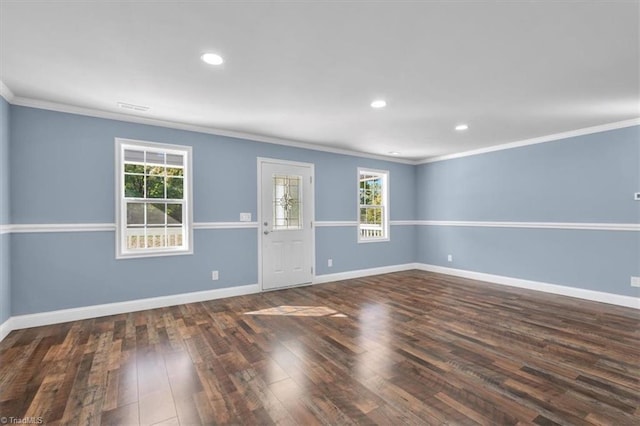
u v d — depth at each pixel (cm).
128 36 211
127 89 299
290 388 210
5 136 303
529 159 493
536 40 217
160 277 396
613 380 219
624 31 204
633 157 393
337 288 497
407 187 664
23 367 239
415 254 672
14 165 318
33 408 189
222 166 443
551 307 392
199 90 302
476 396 200
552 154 467
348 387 211
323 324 332
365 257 598
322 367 238
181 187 418
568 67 256
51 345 279
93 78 275
